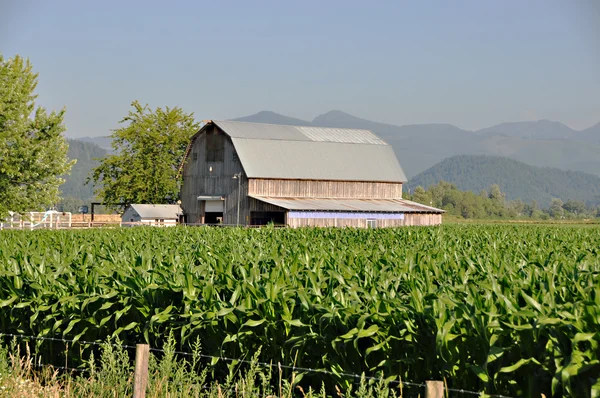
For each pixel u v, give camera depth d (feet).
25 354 59.72
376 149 378.73
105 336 57.47
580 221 581.53
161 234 156.87
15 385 46.26
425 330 44.16
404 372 45.06
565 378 36.52
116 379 46.47
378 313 45.01
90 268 66.13
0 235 147.02
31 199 227.20
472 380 42.29
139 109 388.37
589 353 37.52
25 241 124.77
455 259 73.61
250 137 341.82
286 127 377.71
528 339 40.42
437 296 47.21
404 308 44.52
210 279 55.57
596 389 35.81
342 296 49.52
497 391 41.01
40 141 229.86
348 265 70.13
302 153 351.46
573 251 93.66
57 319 58.80
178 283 55.62
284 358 48.62
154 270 58.44
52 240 130.52
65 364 57.57
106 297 55.52
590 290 44.65
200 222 352.28
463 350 42.11
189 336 52.31
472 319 41.24
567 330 38.96
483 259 72.33
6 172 219.61
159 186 377.09
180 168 373.81
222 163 342.23
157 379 45.70
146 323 53.62
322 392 43.11
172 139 384.27
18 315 61.05
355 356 46.11
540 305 41.60
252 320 48.98
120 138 385.29
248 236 146.72
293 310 49.83
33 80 236.22
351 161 363.56
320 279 56.18
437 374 43.80
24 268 63.26
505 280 47.75
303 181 340.80
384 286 53.52
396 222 333.21
